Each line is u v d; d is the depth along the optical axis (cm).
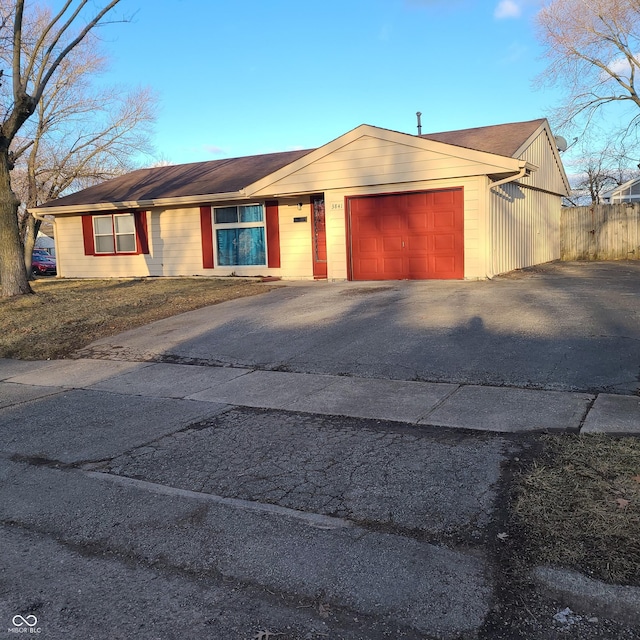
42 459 509
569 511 353
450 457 451
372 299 1176
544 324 846
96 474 468
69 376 804
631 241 2078
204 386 712
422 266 1443
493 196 1438
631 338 744
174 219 1914
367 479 425
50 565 342
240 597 303
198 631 277
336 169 1505
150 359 865
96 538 370
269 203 1756
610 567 298
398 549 335
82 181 2631
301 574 318
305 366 763
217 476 449
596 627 268
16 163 2516
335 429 534
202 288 1527
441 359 730
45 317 1163
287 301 1240
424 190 1413
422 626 273
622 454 427
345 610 288
